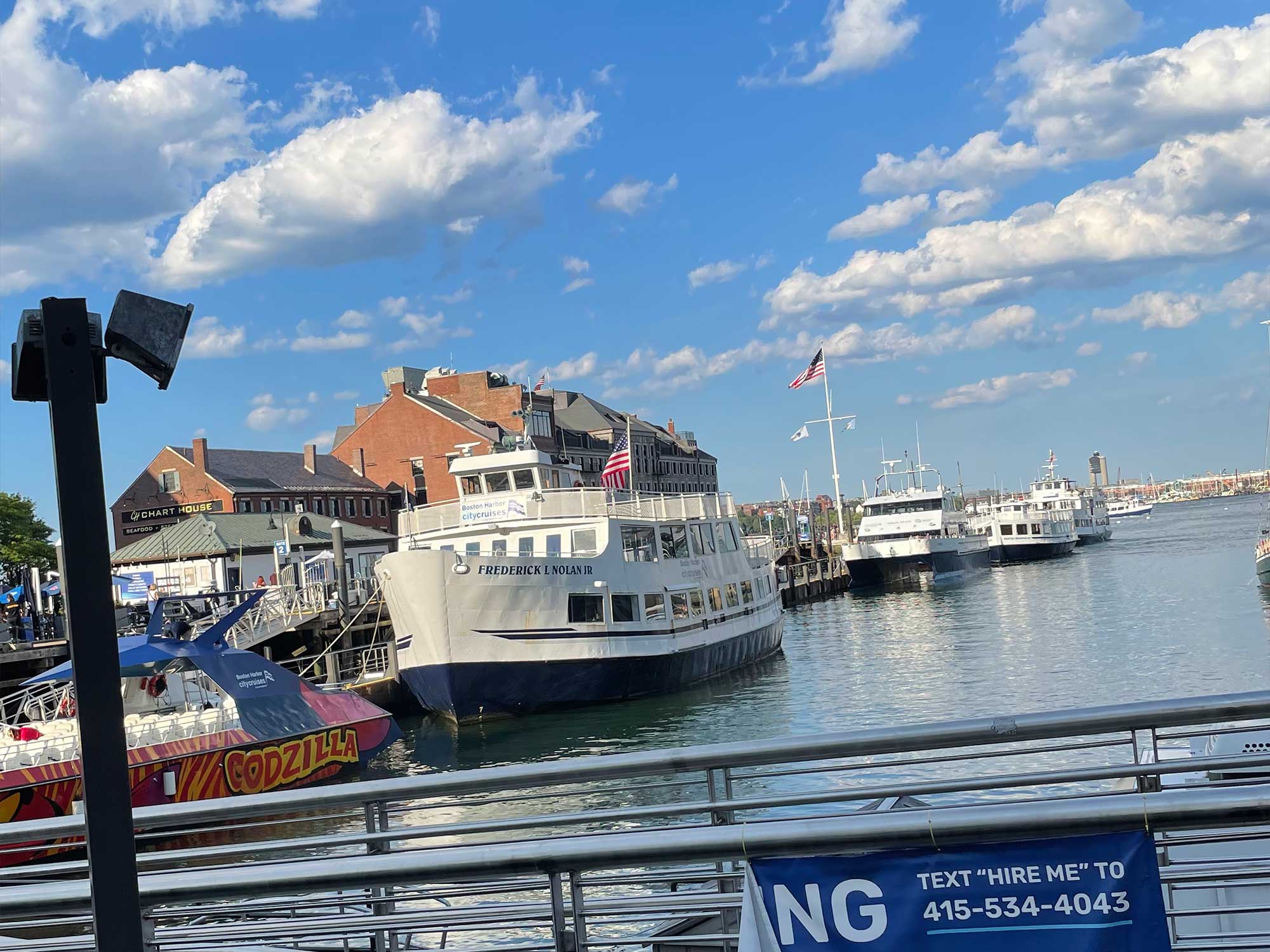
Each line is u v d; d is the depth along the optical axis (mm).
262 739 28016
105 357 4902
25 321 4812
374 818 6672
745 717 36906
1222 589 69812
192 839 23938
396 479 107125
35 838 6641
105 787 4543
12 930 7105
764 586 53125
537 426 115875
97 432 4758
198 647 29156
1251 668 38250
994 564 127250
